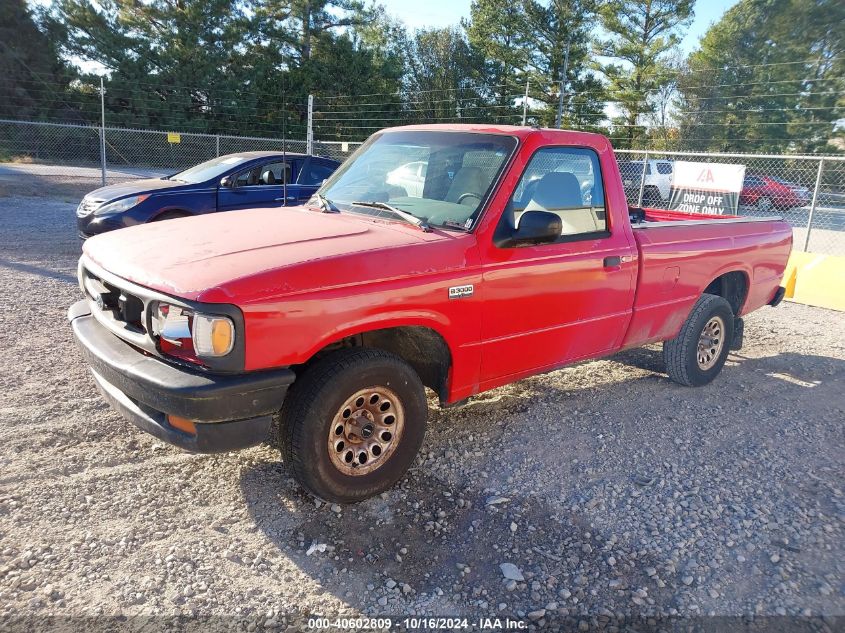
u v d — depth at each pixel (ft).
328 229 11.90
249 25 133.18
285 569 9.70
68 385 15.52
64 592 8.89
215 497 11.40
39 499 10.93
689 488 12.62
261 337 9.47
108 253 11.39
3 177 67.10
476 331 12.25
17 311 21.25
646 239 15.52
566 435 14.73
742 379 19.56
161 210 30.17
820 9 126.93
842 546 10.97
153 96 126.00
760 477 13.23
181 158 121.60
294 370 11.01
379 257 10.77
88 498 11.08
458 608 9.10
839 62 127.65
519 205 12.86
